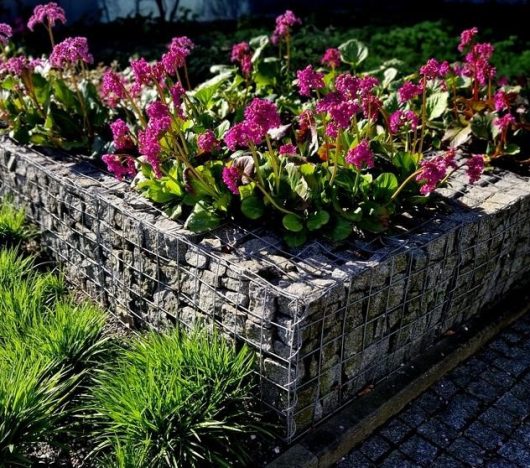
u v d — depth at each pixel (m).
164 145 2.98
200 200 2.80
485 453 2.57
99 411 2.34
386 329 2.70
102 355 2.74
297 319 2.23
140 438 2.24
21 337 2.70
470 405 2.82
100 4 10.55
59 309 2.81
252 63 4.07
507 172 3.44
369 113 3.00
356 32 8.64
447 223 2.81
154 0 11.13
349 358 2.57
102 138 3.62
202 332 2.55
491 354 3.17
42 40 8.59
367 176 2.73
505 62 7.33
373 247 2.60
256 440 2.47
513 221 3.16
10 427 2.17
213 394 2.32
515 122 3.51
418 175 2.71
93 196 3.09
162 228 2.76
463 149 3.66
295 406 2.41
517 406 2.82
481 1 11.31
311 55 6.51
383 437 2.65
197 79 6.39
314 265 2.48
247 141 2.49
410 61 7.21
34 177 3.57
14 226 3.63
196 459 2.20
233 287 2.47
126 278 3.07
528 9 10.33
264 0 11.38
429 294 2.84
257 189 2.74
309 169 2.72
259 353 2.44
